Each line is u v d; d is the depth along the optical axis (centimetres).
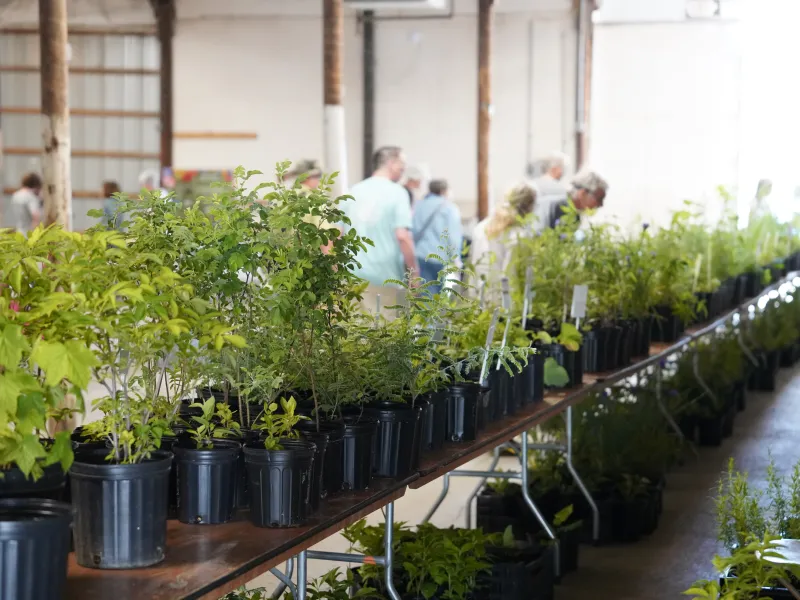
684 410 832
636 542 587
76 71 1605
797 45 1612
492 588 420
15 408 203
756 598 298
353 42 1595
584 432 621
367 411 349
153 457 251
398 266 773
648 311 714
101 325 223
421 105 1595
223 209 314
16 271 232
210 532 273
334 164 1058
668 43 1617
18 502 215
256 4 1584
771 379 1126
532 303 597
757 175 1639
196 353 270
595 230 664
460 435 405
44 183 704
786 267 1312
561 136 1572
